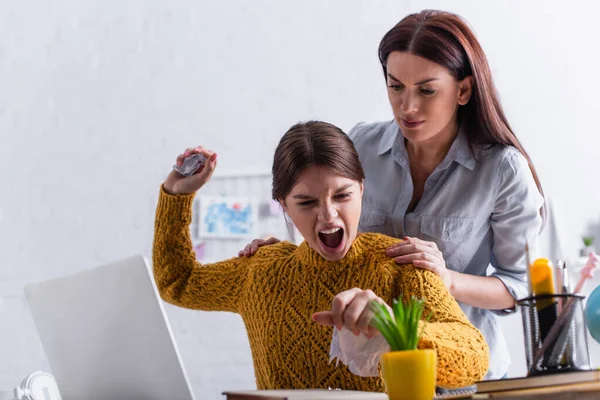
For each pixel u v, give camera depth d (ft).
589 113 12.98
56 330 4.99
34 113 12.74
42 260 12.46
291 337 5.03
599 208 12.72
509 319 11.72
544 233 12.54
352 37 13.15
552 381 3.30
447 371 3.85
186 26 13.07
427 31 5.49
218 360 12.41
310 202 4.70
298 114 12.99
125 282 4.61
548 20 13.14
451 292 5.81
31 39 12.87
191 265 5.74
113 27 12.99
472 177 6.11
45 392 5.63
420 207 6.27
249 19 13.14
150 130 12.85
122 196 12.70
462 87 5.79
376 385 4.67
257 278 5.29
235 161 12.87
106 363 4.79
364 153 6.54
